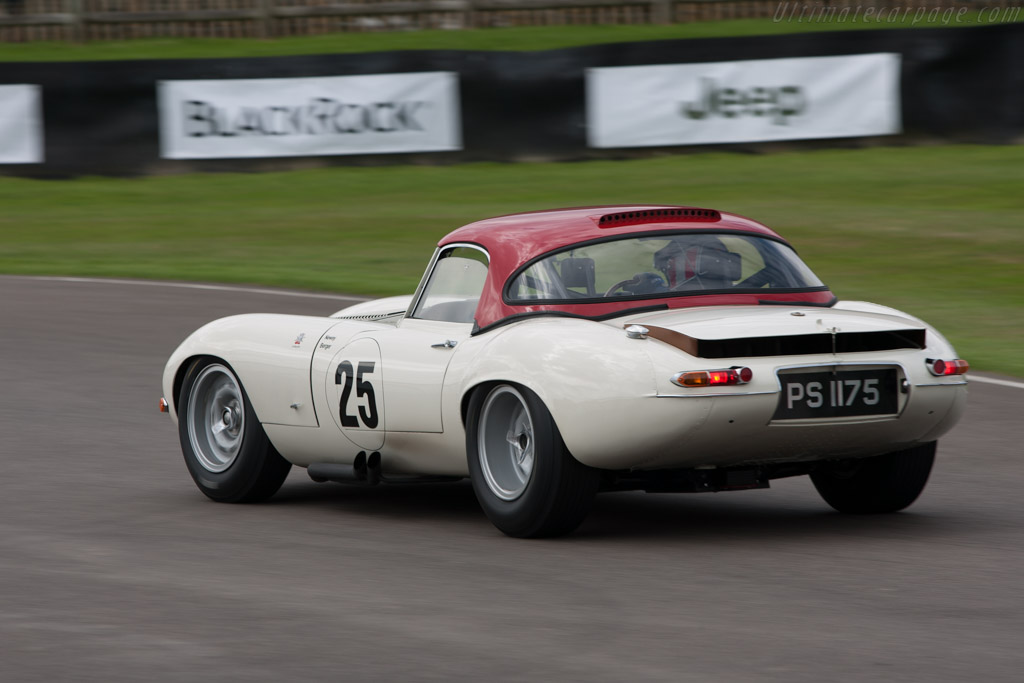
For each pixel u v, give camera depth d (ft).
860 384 65.46
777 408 63.52
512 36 317.63
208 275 188.65
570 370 64.44
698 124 248.73
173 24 337.52
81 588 59.41
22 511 77.10
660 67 248.11
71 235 225.76
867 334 65.87
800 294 72.54
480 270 73.61
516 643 50.21
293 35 335.06
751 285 71.87
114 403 113.80
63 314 160.86
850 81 245.65
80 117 255.29
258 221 228.43
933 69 245.04
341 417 76.79
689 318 66.03
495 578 60.44
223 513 78.13
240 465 81.00
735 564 62.54
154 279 187.21
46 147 255.70
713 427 62.80
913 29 245.04
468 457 69.92
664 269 71.15
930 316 153.69
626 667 47.11
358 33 331.77
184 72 253.44
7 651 50.21
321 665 47.98
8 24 340.18
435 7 329.52
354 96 252.62
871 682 45.06
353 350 76.74
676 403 62.18
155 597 57.77
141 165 256.11
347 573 61.98
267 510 79.56
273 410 80.02
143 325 153.07
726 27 312.09
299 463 82.17
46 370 128.77
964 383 68.44
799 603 55.21
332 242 210.18
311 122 254.27
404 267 189.67
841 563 62.49
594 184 236.43
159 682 46.44
